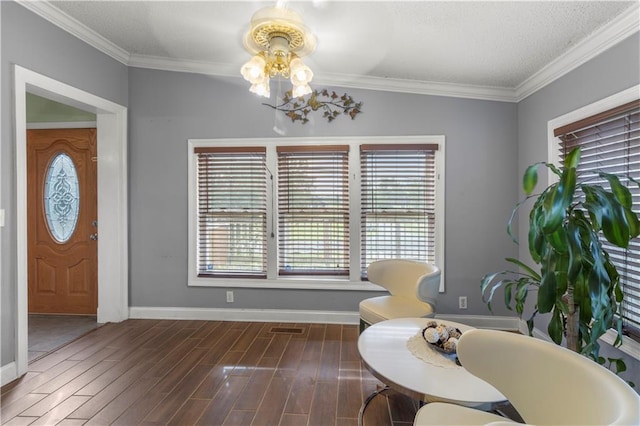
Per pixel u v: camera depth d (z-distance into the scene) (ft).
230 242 11.03
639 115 6.06
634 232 4.88
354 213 10.53
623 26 6.12
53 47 8.17
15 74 7.20
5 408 6.19
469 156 10.21
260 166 10.85
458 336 5.36
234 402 6.39
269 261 10.82
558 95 8.17
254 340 9.32
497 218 10.18
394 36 7.68
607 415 2.65
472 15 6.60
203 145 10.89
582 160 7.50
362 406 6.06
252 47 6.86
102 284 10.75
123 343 9.11
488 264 10.23
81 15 8.24
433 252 10.39
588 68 7.16
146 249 11.11
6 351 7.09
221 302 11.01
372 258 10.59
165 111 10.94
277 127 10.69
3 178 7.01
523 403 3.48
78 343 9.11
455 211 10.28
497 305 10.19
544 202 5.12
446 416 3.79
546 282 5.37
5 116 7.06
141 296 11.15
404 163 10.46
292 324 10.59
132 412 6.08
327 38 7.84
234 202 10.98
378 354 5.18
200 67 10.73
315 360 8.11
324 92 10.51
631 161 6.25
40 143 11.25
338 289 10.64
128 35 9.22
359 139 10.46
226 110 10.83
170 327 10.32
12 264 7.19
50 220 11.31
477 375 3.79
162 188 11.03
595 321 5.11
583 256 5.27
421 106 10.29
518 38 7.24
